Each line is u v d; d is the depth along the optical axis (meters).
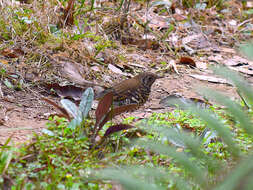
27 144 7.94
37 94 10.90
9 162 6.72
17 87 10.95
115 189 6.41
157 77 10.16
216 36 18.73
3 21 13.09
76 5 16.03
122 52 14.74
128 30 16.27
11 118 9.41
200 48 17.27
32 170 6.88
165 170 6.94
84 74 12.42
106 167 6.99
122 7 17.25
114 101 9.66
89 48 13.36
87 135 8.15
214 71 5.01
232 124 9.59
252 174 3.48
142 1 19.19
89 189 6.45
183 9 20.80
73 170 6.95
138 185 4.02
